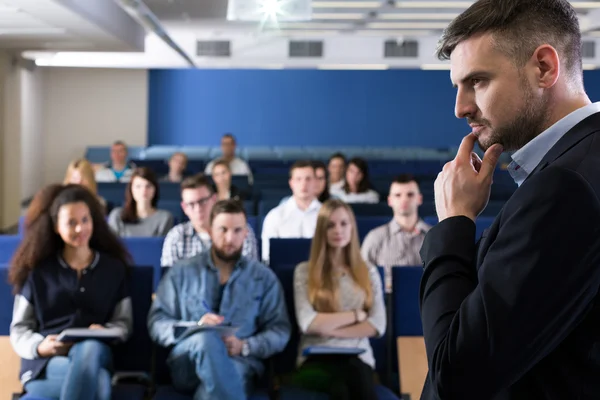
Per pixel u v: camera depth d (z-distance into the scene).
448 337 1.05
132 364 3.86
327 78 19.73
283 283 4.06
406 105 19.77
